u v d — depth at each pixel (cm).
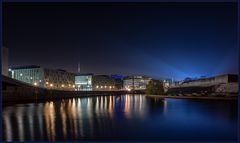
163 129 2344
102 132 2223
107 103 6706
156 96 9769
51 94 9200
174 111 3972
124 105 5722
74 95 11381
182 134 2130
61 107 5234
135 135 2095
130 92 19950
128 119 3052
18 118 3206
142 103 6350
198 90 9094
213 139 1945
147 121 2878
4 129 2370
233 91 6775
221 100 6169
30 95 7819
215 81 8438
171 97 8550
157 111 4047
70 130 2306
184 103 5697
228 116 3219
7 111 4241
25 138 1994
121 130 2298
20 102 7131
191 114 3503
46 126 2539
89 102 7262
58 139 1958
